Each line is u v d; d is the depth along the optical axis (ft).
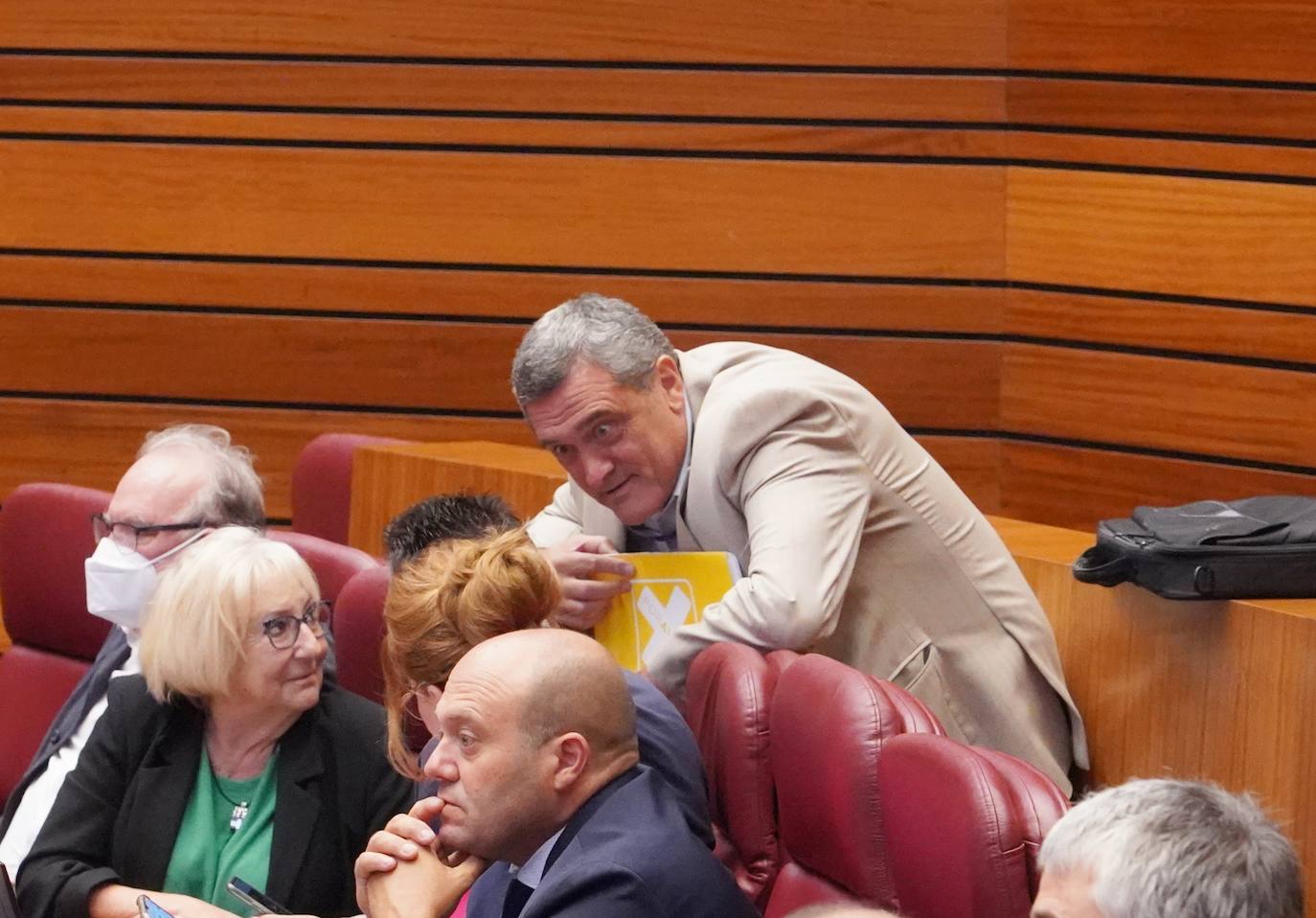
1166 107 37.09
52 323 42.96
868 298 39.93
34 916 21.30
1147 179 37.32
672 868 14.76
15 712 30.83
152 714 21.94
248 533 21.90
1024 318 39.22
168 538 25.91
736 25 39.86
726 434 20.61
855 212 39.75
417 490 33.91
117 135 42.32
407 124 41.42
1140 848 11.98
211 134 42.01
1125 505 38.09
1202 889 11.73
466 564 17.94
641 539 22.54
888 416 21.54
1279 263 35.88
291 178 41.88
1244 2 35.96
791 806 18.21
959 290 39.58
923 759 15.90
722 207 40.29
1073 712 22.07
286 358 42.32
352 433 42.32
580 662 15.44
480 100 41.09
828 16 39.47
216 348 42.52
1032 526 27.09
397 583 18.40
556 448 20.83
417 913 15.80
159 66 42.01
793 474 20.39
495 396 41.68
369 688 24.93
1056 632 23.09
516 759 15.19
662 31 40.19
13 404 43.29
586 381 20.36
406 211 41.60
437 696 17.84
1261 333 36.17
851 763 16.99
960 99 39.19
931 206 39.45
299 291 42.14
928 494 21.54
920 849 15.88
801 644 19.98
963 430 39.91
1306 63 35.45
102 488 43.24
